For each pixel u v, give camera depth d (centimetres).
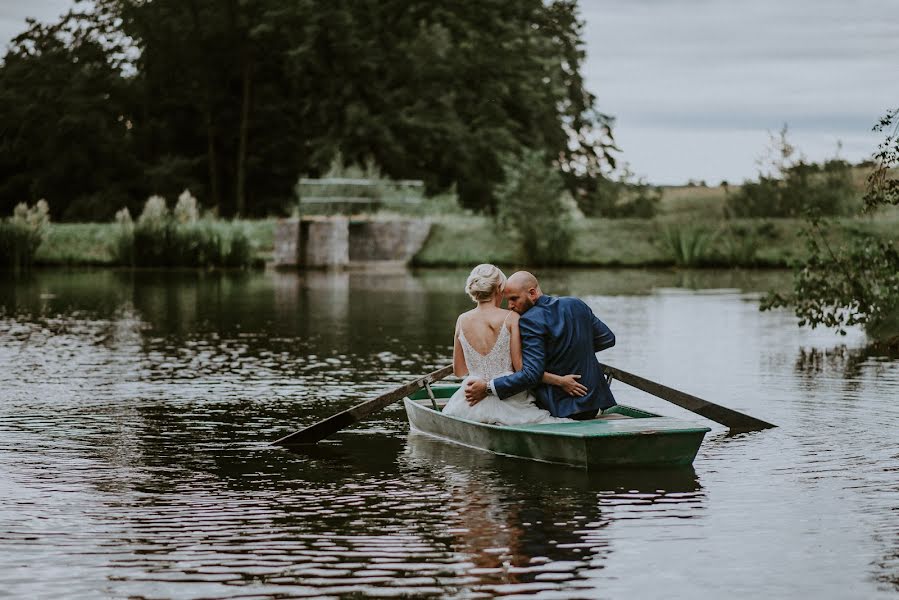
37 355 1400
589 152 5672
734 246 3506
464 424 840
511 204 3666
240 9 5016
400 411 1016
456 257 3662
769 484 724
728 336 1606
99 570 548
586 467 764
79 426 932
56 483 732
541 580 533
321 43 4922
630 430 770
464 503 678
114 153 5228
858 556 570
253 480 742
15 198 5416
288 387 1139
